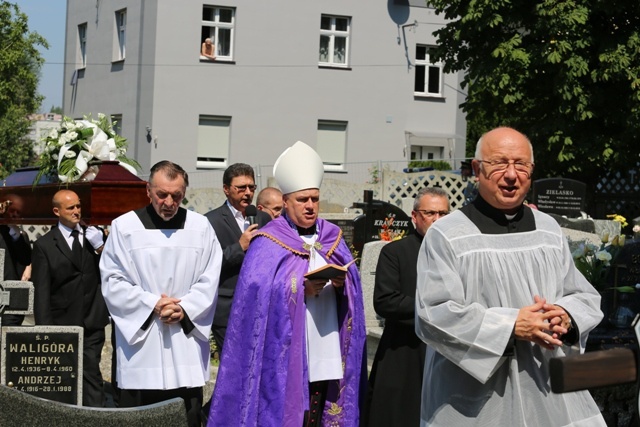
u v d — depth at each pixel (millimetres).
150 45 32375
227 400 6453
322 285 6461
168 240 7035
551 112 22859
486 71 22391
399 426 6742
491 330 4688
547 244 5004
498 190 4926
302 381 6430
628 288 7941
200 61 32625
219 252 7254
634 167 22750
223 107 32938
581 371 3777
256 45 33250
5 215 10523
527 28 22406
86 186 9133
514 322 4684
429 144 35312
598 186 23641
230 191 8883
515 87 22188
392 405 6770
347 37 34531
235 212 8930
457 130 35844
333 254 6742
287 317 6434
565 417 4898
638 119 21328
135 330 6875
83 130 9898
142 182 9234
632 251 8297
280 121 33656
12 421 4512
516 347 4871
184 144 32562
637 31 21688
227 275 8539
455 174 23812
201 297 7004
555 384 3768
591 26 21609
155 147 32344
